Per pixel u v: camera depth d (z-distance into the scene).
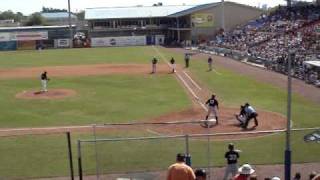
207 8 109.69
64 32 113.12
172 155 23.89
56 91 46.09
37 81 53.31
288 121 18.47
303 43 65.31
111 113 35.66
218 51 84.12
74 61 76.12
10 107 38.44
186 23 112.50
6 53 97.62
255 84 48.84
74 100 41.16
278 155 24.36
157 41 113.44
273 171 22.27
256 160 23.69
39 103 40.03
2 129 30.83
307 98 40.75
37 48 110.44
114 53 89.81
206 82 50.44
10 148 26.30
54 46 111.94
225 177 20.42
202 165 22.84
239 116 31.36
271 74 56.19
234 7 109.94
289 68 18.28
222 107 37.09
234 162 20.16
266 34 83.44
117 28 118.31
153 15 118.69
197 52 88.00
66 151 25.64
